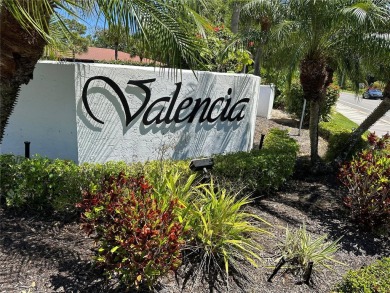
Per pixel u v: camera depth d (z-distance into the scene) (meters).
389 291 2.89
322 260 3.80
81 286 2.88
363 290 2.95
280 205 5.30
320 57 6.48
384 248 4.44
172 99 5.99
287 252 3.75
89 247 3.44
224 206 3.62
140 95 5.52
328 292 3.35
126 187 3.26
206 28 3.81
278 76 12.59
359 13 5.29
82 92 4.85
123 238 2.76
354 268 3.90
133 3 3.17
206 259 3.44
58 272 3.03
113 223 2.87
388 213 4.65
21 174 3.98
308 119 12.55
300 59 6.49
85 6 3.04
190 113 6.39
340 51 6.43
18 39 3.27
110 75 5.09
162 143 6.01
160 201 3.27
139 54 4.15
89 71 4.87
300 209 5.30
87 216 2.94
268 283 3.36
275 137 7.95
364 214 4.77
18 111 5.35
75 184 3.97
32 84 5.12
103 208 2.95
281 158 5.70
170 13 3.51
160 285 3.06
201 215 3.45
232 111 7.32
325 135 11.16
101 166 4.29
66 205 3.96
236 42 7.61
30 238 3.48
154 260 2.72
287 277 3.48
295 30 6.07
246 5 7.11
